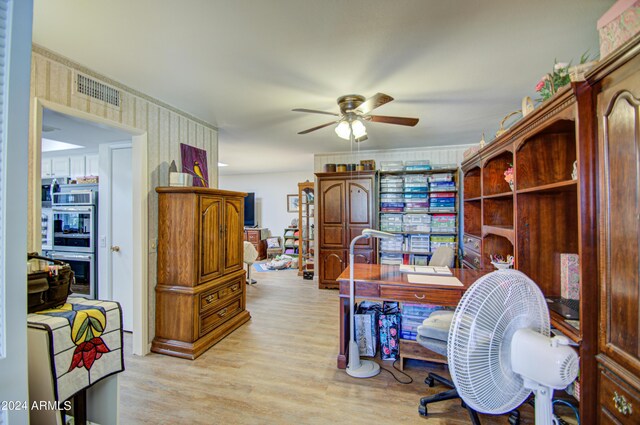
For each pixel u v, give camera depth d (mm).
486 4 1457
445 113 3094
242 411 1809
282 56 1948
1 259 835
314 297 4328
